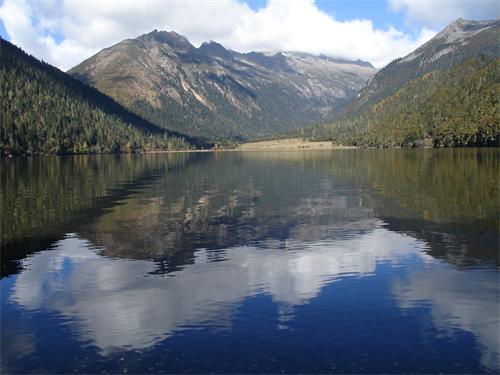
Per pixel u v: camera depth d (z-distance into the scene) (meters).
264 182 83.44
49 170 122.12
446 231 37.66
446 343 18.28
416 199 55.12
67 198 62.66
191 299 23.47
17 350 18.50
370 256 30.95
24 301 23.81
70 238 37.97
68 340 19.30
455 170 90.75
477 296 23.05
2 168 130.12
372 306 22.03
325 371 16.41
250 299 23.28
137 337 19.36
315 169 113.12
